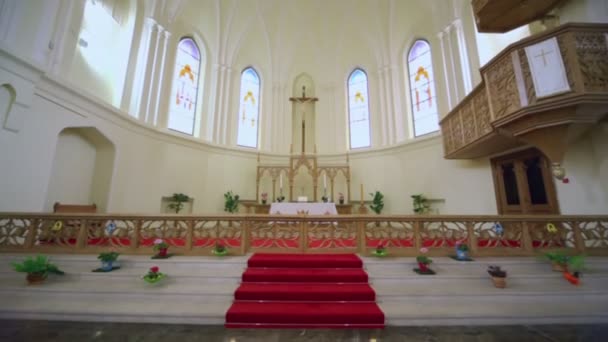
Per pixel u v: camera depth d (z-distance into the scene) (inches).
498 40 275.1
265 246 184.7
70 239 188.2
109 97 285.4
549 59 144.3
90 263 161.9
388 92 410.0
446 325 120.8
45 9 200.5
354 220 182.5
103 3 279.3
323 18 442.9
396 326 119.8
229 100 419.2
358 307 128.0
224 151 401.4
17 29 179.8
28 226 169.6
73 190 241.4
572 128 152.4
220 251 171.5
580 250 170.2
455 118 259.1
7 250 165.6
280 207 313.7
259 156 425.7
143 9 319.0
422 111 374.3
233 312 121.2
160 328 116.3
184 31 371.9
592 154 185.6
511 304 134.3
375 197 375.6
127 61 297.0
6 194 172.7
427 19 365.1
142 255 170.9
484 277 154.4
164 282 148.8
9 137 173.8
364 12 418.9
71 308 125.0
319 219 183.3
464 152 255.0
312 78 479.8
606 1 163.9
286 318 119.5
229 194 378.0
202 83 394.3
